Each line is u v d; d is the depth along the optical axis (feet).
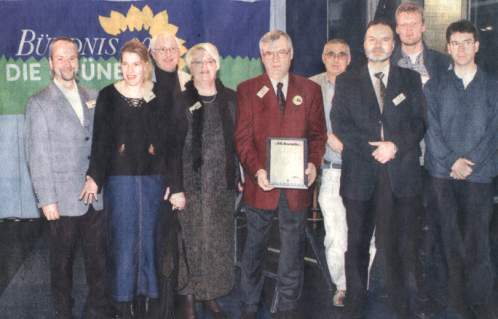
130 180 10.99
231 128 11.56
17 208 17.87
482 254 12.24
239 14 15.89
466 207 12.00
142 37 16.24
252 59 15.98
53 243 11.46
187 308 11.60
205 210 11.53
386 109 11.48
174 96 11.28
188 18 15.89
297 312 12.49
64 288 11.61
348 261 11.93
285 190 11.35
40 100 11.21
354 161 11.63
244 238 15.88
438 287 12.76
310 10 15.67
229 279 11.91
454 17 14.03
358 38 14.99
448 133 11.73
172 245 11.28
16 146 17.49
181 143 11.18
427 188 12.42
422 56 11.98
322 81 12.90
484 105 11.55
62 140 11.19
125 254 11.11
